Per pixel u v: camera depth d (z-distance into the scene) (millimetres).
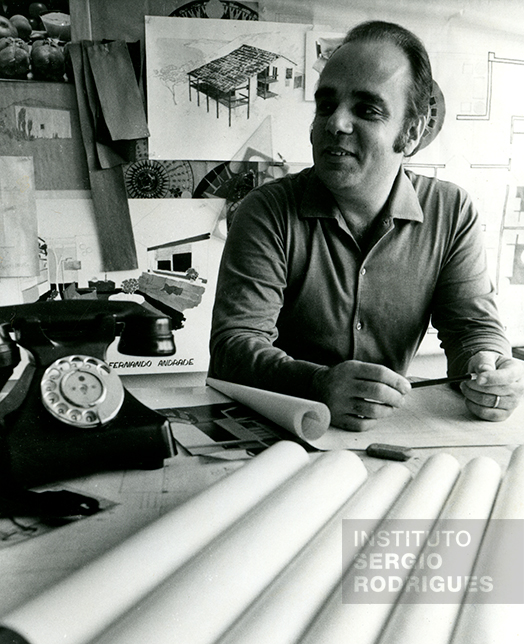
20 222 1889
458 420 934
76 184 1908
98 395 693
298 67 1967
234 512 497
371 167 1102
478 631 379
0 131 1842
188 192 1969
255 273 1154
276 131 1987
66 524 557
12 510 583
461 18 2023
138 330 807
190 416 901
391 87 1064
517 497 561
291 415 813
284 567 436
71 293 1947
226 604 370
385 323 1264
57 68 1839
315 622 380
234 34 1916
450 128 2074
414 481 598
